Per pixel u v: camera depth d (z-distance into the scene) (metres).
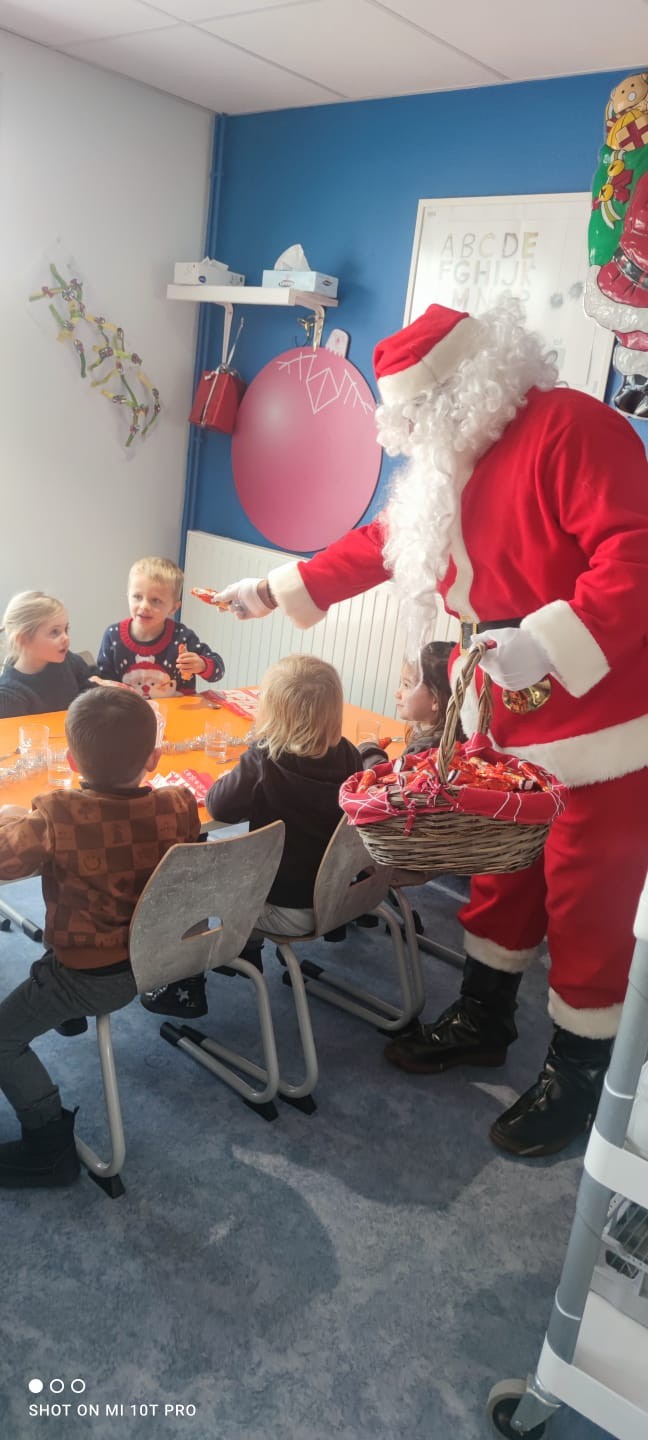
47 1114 1.73
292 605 2.22
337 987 2.48
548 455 1.65
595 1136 1.20
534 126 3.05
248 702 2.77
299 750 1.97
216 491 4.23
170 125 3.77
